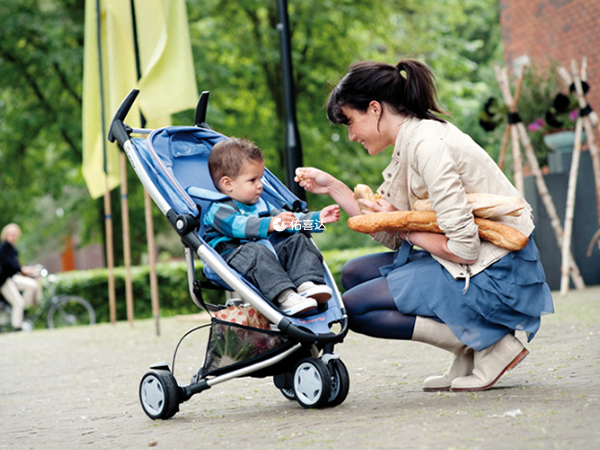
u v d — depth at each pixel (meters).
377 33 18.45
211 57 16.67
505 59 13.84
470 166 3.31
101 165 10.50
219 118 15.17
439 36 19.77
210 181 3.98
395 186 3.47
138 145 3.81
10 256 12.77
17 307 12.83
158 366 3.54
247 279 3.39
